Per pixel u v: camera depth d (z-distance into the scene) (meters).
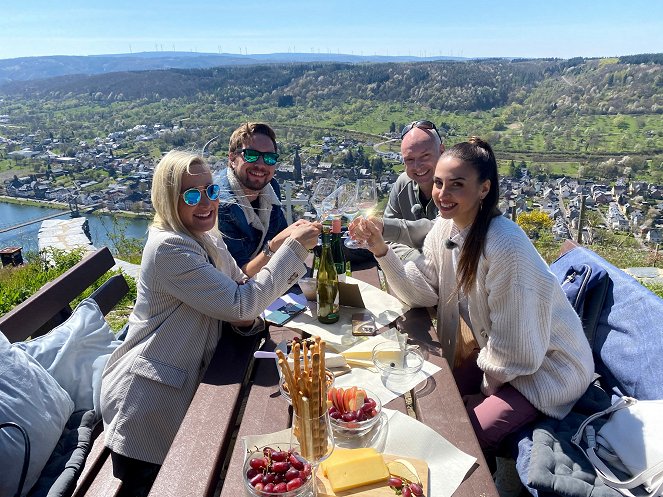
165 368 1.70
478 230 1.77
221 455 1.26
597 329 2.27
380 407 1.30
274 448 1.13
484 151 1.77
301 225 2.01
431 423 1.35
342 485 1.07
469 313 1.99
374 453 1.14
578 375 1.77
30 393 1.74
